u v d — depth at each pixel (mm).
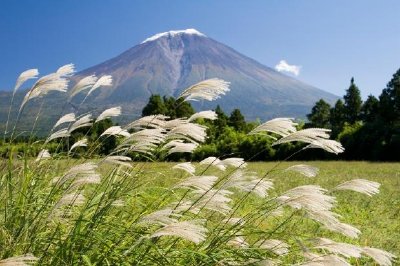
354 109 98875
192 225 2633
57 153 4324
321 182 17297
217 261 3215
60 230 3611
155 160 4070
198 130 3586
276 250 3408
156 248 3072
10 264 2223
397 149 49281
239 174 3576
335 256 2920
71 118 4340
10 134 4164
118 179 3863
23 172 4043
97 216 3285
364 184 3158
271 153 50031
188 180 3320
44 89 4070
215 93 3576
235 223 3676
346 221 9078
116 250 3285
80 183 3109
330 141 3299
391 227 8602
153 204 3898
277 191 13406
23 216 3436
